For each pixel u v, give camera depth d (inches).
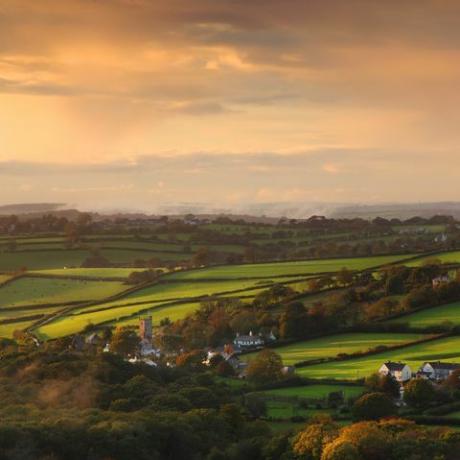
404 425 5654.5
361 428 5315.0
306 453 5310.0
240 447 5516.7
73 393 6599.4
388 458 5128.0
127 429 5433.1
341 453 5044.3
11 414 5841.5
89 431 5388.8
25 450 5093.5
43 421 5541.3
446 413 6432.1
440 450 5113.2
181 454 5526.6
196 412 5974.4
